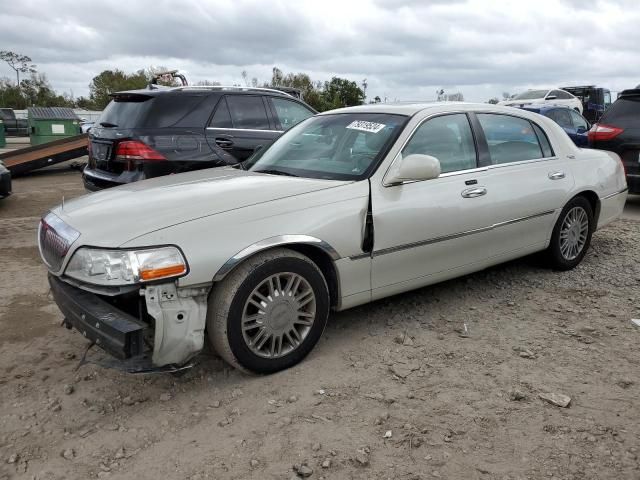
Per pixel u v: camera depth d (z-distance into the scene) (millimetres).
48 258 3488
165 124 6805
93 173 7055
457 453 2740
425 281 4211
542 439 2836
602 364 3605
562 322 4270
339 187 3738
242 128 7418
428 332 4102
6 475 2656
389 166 3949
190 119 6984
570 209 5262
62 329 4277
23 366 3701
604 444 2785
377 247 3816
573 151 5414
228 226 3242
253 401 3227
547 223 5055
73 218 3395
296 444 2830
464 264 4430
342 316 4387
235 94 7461
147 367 3092
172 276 3031
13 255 6391
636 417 3014
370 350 3822
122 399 3291
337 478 2582
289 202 3512
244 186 3693
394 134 4113
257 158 4711
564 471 2598
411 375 3488
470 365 3607
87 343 4016
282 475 2615
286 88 18250
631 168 8062
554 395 3197
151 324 3156
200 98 7121
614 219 5836
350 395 3268
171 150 6762
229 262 3178
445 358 3707
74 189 11898
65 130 19484
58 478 2633
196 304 3141
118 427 3020
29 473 2670
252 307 3387
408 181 4004
